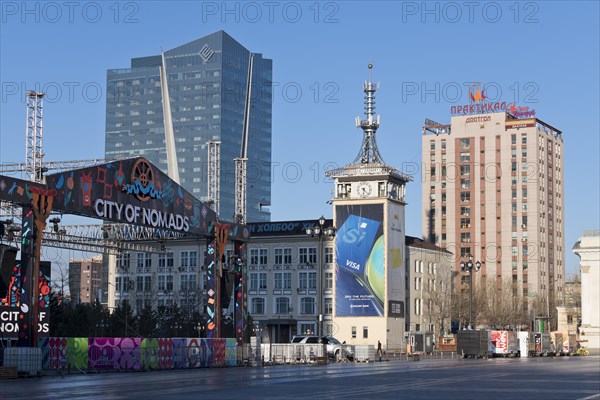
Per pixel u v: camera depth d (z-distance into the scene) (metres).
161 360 59.28
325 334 138.88
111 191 57.47
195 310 130.75
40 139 81.25
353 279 136.12
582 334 146.25
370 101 143.62
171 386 39.47
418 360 90.94
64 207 53.38
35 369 48.66
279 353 77.25
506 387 39.44
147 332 113.12
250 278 145.62
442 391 36.50
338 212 138.00
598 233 149.12
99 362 54.41
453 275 185.75
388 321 134.38
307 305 141.75
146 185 60.69
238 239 70.50
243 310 70.50
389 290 135.38
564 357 109.94
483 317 167.88
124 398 31.69
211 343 65.06
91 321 105.81
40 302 68.44
